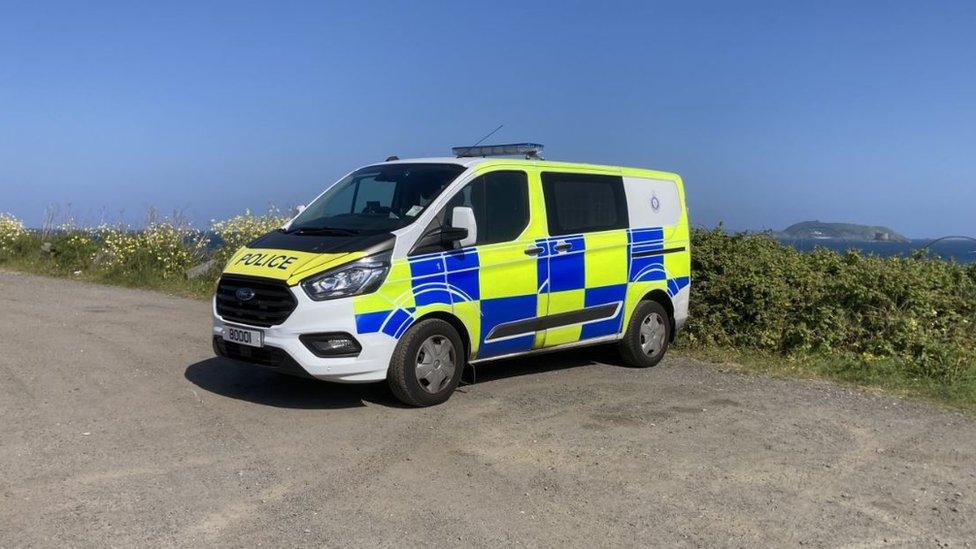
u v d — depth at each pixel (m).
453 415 6.41
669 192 8.81
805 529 4.54
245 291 6.37
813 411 7.00
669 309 8.75
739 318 9.71
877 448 6.04
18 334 9.10
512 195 7.24
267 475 5.00
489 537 4.27
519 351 7.35
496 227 7.06
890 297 9.50
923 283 9.61
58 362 7.75
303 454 5.39
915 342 8.97
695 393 7.48
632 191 8.37
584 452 5.65
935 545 4.40
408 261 6.40
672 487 5.08
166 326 9.95
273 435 5.76
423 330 6.47
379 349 6.23
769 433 6.29
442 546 4.14
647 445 5.86
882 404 7.39
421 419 6.26
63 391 6.73
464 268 6.73
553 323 7.50
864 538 4.46
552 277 7.41
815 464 5.62
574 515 4.59
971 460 5.86
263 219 15.05
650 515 4.64
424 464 5.30
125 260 15.41
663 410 6.83
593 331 7.94
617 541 4.29
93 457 5.20
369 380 6.24
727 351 9.40
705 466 5.48
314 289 6.07
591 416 6.55
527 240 7.23
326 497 4.70
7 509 4.36
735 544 4.32
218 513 4.42
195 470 5.04
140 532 4.15
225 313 6.57
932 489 5.24
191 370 7.58
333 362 6.08
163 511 4.41
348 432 5.88
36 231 18.78
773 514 4.73
